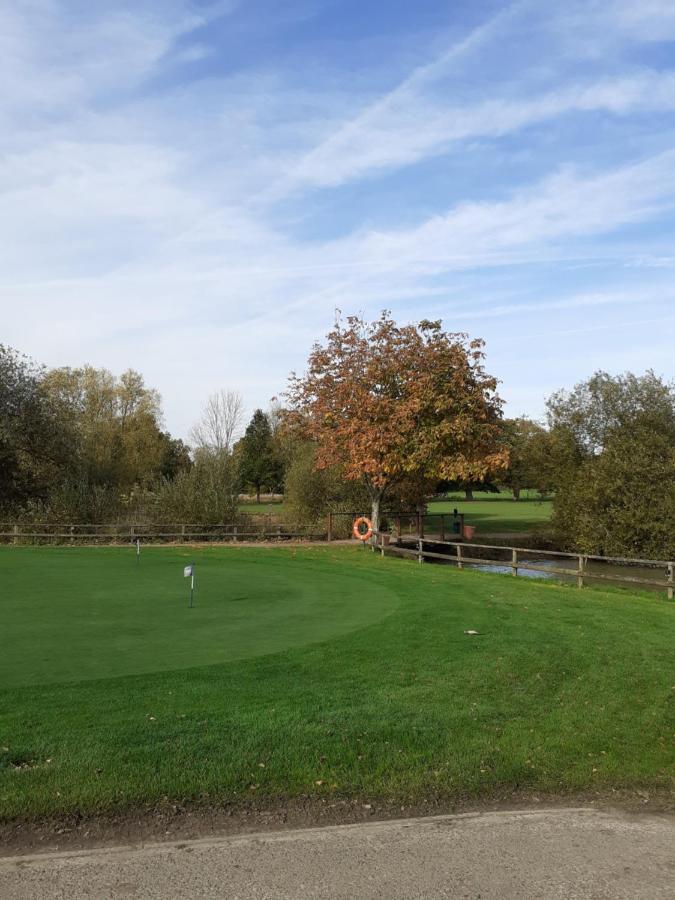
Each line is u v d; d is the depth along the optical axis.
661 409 36.06
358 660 9.65
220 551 25.83
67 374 54.69
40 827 4.96
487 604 14.95
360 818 5.22
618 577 17.89
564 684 8.77
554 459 39.41
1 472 35.38
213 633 11.39
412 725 6.98
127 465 53.38
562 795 5.75
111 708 7.28
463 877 4.36
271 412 82.75
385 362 26.72
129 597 15.02
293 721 6.98
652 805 5.60
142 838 4.84
